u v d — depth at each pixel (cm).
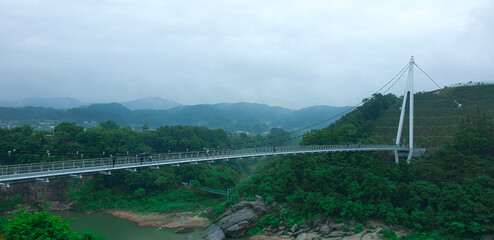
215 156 6594
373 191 6431
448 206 5972
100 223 7100
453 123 10106
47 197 8144
